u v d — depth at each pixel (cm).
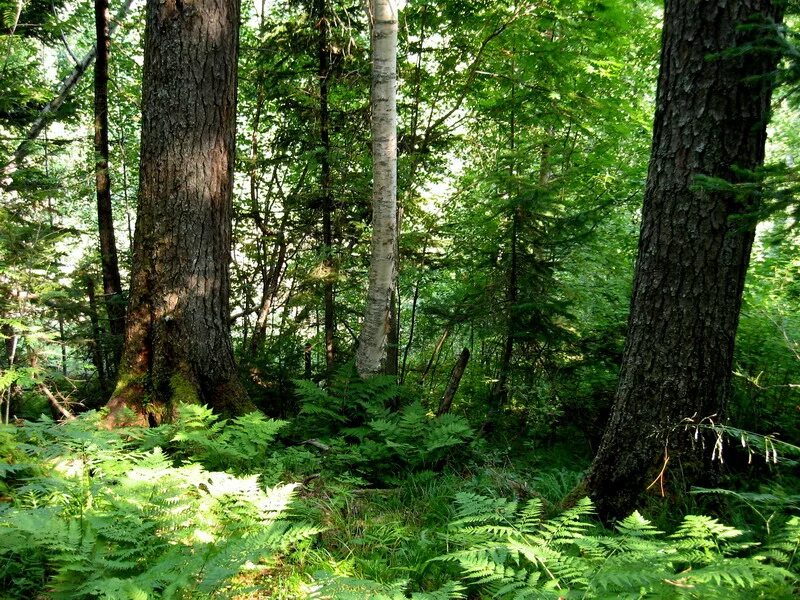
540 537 272
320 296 751
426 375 874
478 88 833
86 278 679
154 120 468
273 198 960
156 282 468
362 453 448
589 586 198
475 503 283
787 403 450
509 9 746
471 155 921
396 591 212
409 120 914
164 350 466
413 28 809
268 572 266
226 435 400
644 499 327
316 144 736
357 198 733
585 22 730
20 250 491
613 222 771
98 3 682
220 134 483
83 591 196
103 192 704
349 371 540
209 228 478
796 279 518
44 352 498
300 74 739
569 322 616
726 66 311
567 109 730
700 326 321
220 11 475
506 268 592
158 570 210
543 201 537
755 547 283
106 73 707
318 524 320
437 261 781
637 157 1011
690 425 323
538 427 542
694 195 318
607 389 531
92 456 326
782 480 355
